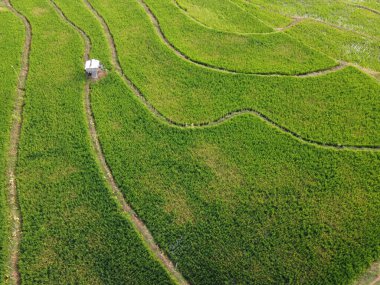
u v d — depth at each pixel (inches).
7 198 878.4
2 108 1055.6
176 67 1173.7
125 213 844.6
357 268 747.4
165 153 945.5
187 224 820.0
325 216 818.8
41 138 986.1
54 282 754.8
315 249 773.3
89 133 1002.1
